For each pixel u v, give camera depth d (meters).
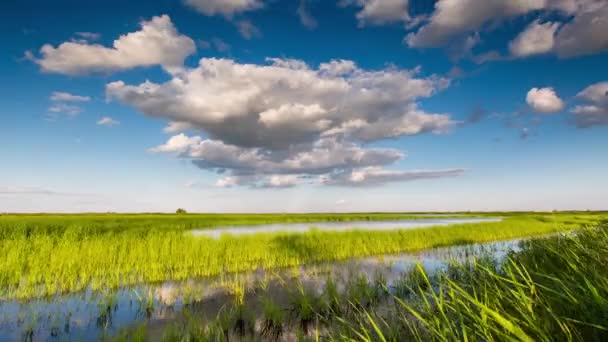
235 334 7.22
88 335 7.28
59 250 13.52
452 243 23.70
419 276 10.68
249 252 16.22
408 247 21.25
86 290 10.90
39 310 8.88
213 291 10.76
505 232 30.30
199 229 40.31
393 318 6.53
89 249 14.09
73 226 26.94
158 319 8.20
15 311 8.79
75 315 8.53
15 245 14.37
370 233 22.58
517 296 3.26
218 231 36.59
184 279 12.52
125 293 10.55
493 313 2.48
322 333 6.96
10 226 24.75
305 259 16.19
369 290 9.41
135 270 13.23
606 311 2.66
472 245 22.58
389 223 60.66
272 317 7.88
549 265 5.65
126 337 6.98
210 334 6.80
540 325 2.99
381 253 18.94
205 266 13.75
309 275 13.01
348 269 13.95
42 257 12.87
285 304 9.20
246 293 10.45
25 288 10.46
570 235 6.07
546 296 3.75
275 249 17.03
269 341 6.88
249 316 8.06
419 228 27.02
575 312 3.12
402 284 10.05
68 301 9.70
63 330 7.55
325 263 15.73
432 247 21.95
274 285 11.41
